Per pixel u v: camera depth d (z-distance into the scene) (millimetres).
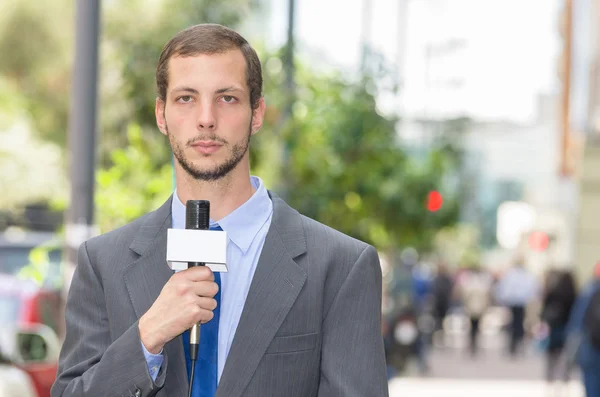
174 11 13258
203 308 3055
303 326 3270
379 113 15188
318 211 14078
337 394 3252
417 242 17406
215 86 3197
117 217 10969
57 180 21172
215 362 3238
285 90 13836
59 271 10695
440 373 23719
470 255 64812
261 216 3361
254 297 3254
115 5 13023
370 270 3395
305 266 3318
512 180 72562
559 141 40594
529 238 47375
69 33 21406
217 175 3242
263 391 3211
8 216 20312
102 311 3367
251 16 14031
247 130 3266
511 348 29969
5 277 10750
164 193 11086
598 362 12570
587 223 30312
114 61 12891
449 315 35594
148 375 3102
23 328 9406
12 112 21109
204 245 2996
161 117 3357
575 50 38000
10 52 21156
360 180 14625
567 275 18375
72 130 8211
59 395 3287
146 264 3320
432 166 16703
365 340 3328
